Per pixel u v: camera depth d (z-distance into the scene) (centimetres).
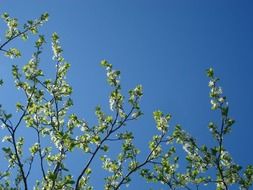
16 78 1698
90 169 1691
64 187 1571
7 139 1630
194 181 1595
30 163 1526
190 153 1570
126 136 1648
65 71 1770
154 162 1653
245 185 1544
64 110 1722
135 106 1672
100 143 1584
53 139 1592
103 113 1670
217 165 1523
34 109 1638
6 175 1623
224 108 1532
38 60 1745
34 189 1633
